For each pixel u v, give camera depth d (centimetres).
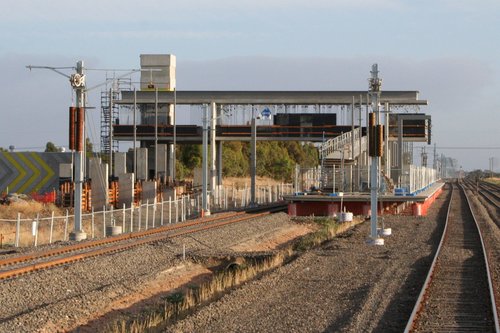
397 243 3450
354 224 4712
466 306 1809
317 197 5525
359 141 6844
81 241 3291
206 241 3516
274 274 2402
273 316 1722
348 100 7569
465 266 2586
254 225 4400
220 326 1608
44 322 1725
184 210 5169
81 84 3453
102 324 1842
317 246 3434
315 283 2238
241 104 7606
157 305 2073
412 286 2155
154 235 3588
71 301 1936
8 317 1783
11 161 6881
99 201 5431
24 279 2128
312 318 1697
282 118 7656
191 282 2592
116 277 2453
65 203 5575
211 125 7088
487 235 3903
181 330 1571
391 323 1630
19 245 3278
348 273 2450
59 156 6869
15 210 4784
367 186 6194
